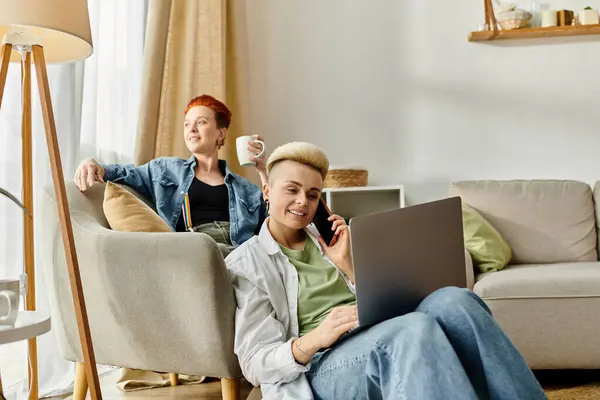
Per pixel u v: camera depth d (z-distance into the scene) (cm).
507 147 348
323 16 358
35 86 217
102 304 173
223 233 232
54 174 159
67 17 158
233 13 339
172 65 293
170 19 293
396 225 121
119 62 274
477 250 275
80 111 235
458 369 100
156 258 162
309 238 154
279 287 144
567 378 247
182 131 292
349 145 357
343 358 119
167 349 165
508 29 338
